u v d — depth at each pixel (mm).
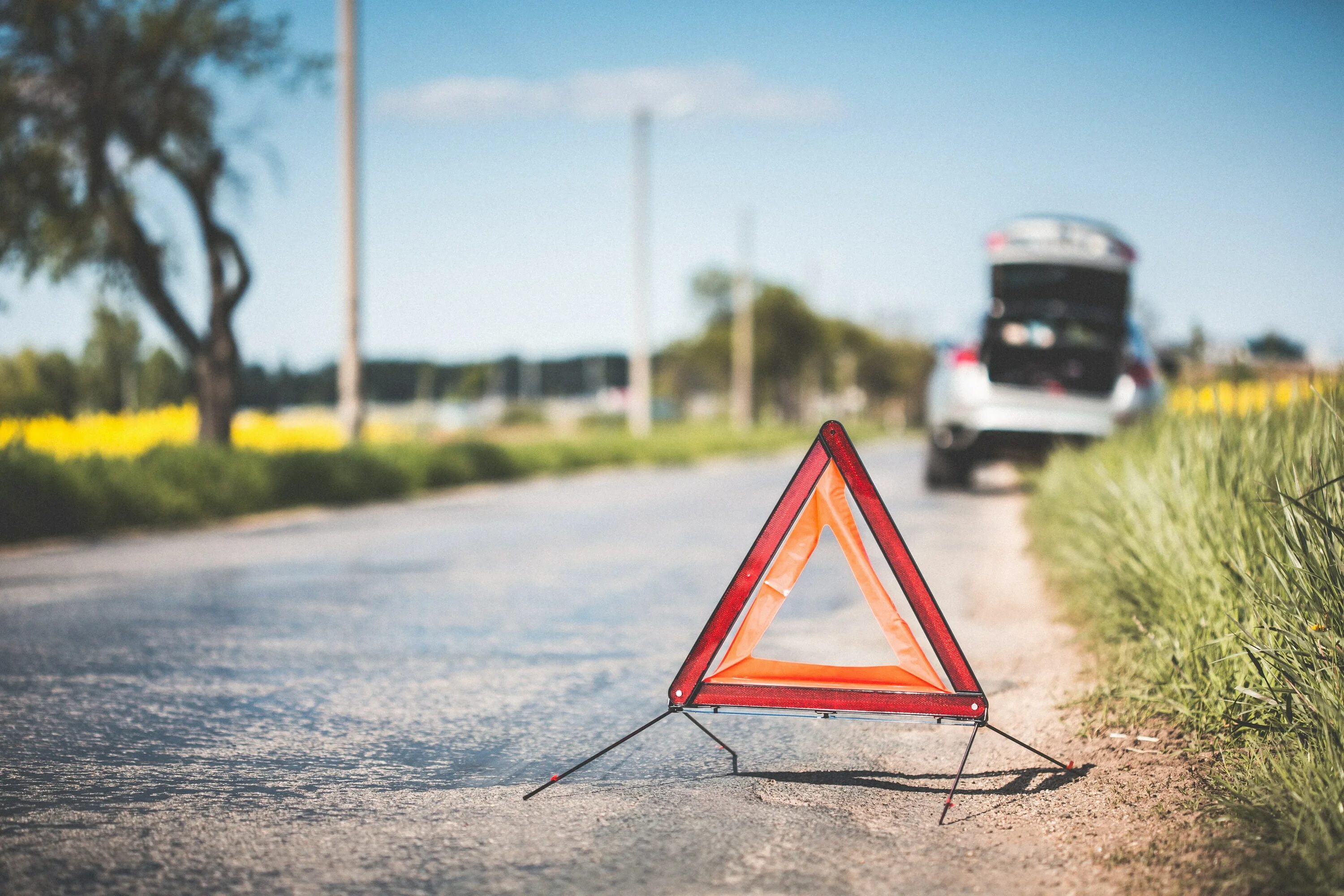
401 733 5199
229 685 6090
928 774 4652
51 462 13680
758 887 3502
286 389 89875
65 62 18750
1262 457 6156
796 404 82438
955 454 18156
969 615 8039
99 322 21141
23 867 3635
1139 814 4000
